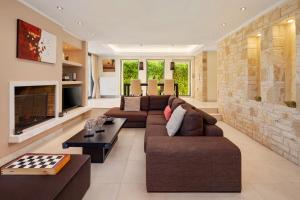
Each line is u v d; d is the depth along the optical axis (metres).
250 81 4.86
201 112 3.30
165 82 8.74
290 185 2.57
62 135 4.85
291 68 3.79
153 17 4.59
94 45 8.52
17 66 3.51
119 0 3.66
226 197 2.30
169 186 2.38
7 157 3.31
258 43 4.83
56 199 1.55
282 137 3.57
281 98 3.83
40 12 4.18
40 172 1.89
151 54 11.14
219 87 6.86
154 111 5.96
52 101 4.84
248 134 4.84
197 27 5.37
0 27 3.12
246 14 4.36
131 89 8.98
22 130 3.64
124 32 5.95
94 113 7.33
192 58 11.77
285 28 3.82
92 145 2.99
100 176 2.77
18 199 1.50
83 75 6.94
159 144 2.53
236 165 2.37
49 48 4.51
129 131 5.23
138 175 2.81
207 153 2.36
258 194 2.36
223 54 6.48
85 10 4.15
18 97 3.69
